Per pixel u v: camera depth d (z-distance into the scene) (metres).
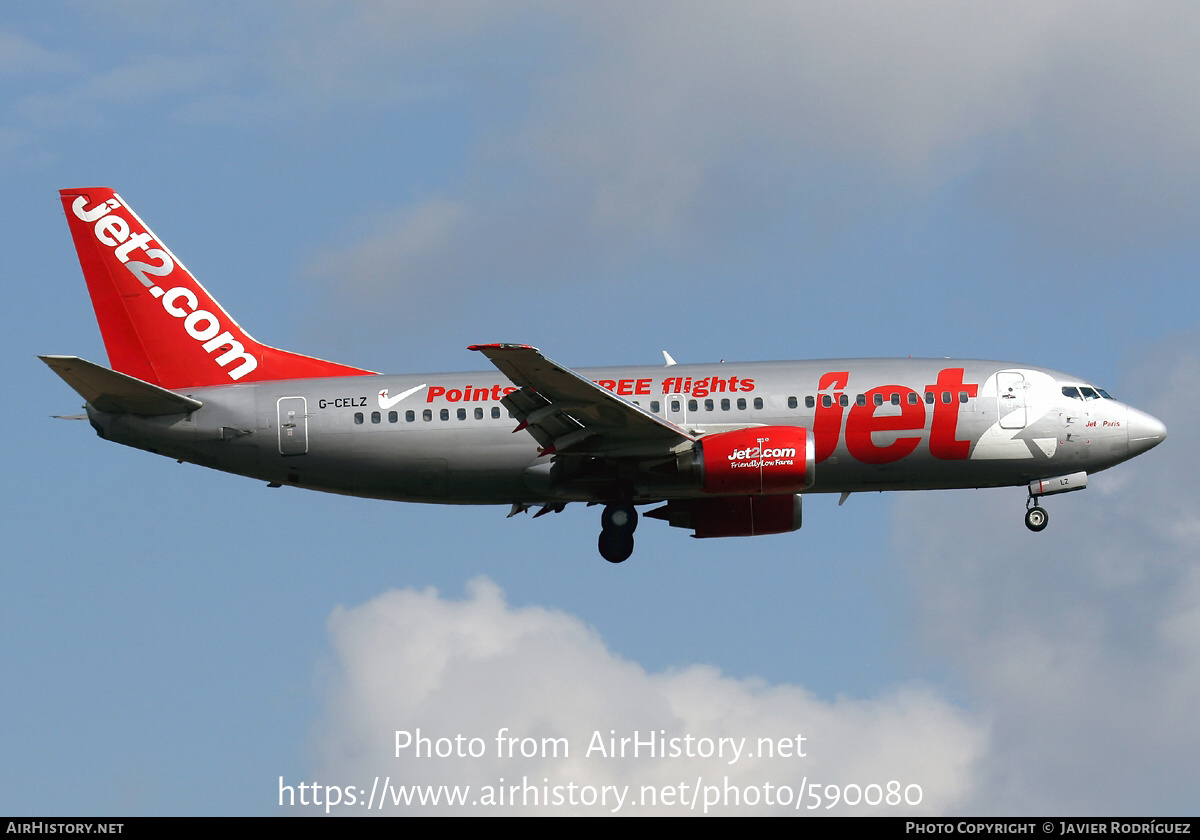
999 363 145.88
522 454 143.88
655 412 142.50
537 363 129.75
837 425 142.00
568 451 140.62
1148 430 143.50
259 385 148.12
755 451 139.00
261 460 146.75
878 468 143.38
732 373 144.75
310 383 147.50
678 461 140.25
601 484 143.75
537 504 150.00
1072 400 143.38
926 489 147.00
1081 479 145.12
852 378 143.62
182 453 147.62
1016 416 142.50
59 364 137.75
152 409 145.75
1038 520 146.50
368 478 146.62
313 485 148.62
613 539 143.62
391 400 145.50
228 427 146.00
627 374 145.12
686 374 144.75
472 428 144.12
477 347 126.62
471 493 147.00
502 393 144.88
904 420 142.25
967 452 142.88
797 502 150.38
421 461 144.62
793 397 142.75
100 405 145.38
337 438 145.12
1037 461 143.50
